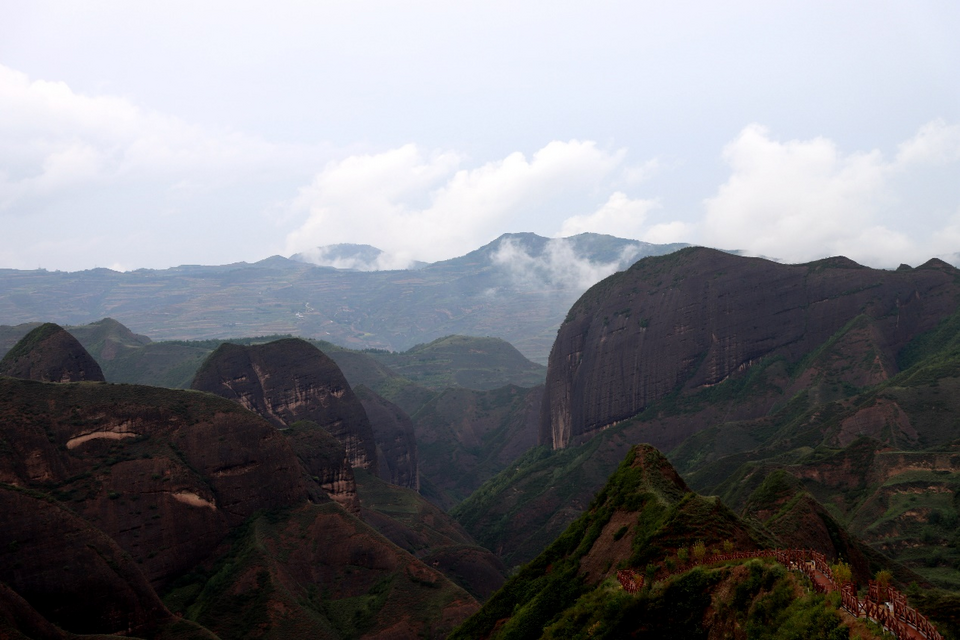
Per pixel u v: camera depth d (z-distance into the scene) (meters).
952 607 58.19
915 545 144.12
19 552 111.75
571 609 70.81
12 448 142.88
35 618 102.06
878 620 44.12
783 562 56.03
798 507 99.50
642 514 76.56
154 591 131.00
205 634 119.62
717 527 68.75
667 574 65.69
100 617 113.81
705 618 56.28
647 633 58.53
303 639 136.12
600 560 77.12
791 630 47.31
